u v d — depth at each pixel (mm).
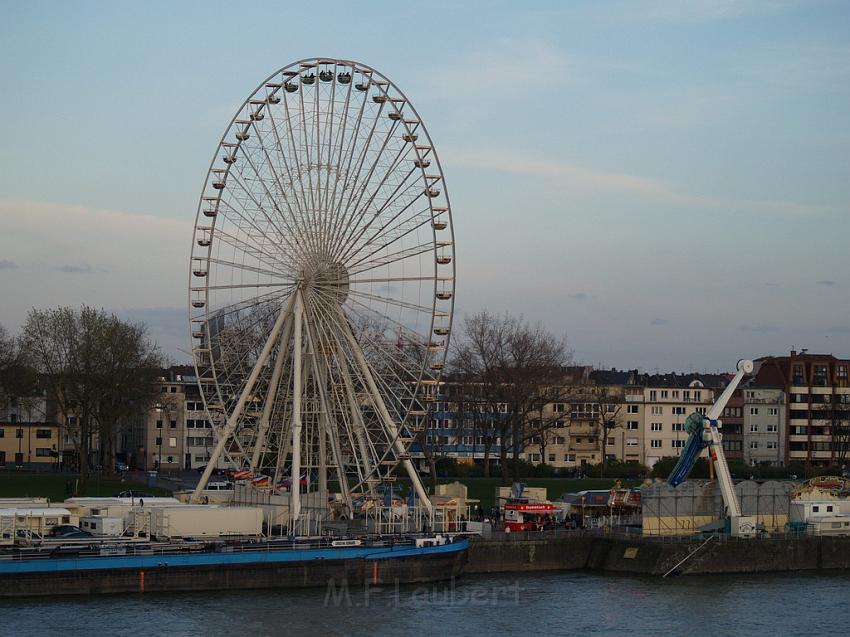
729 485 131125
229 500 129500
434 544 115562
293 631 93062
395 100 119938
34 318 184375
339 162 119375
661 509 130625
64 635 90062
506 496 150625
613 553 126875
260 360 118375
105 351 181000
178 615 97188
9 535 108188
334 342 118562
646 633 96438
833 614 104625
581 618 101250
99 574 103438
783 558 128500
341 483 119062
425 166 118812
